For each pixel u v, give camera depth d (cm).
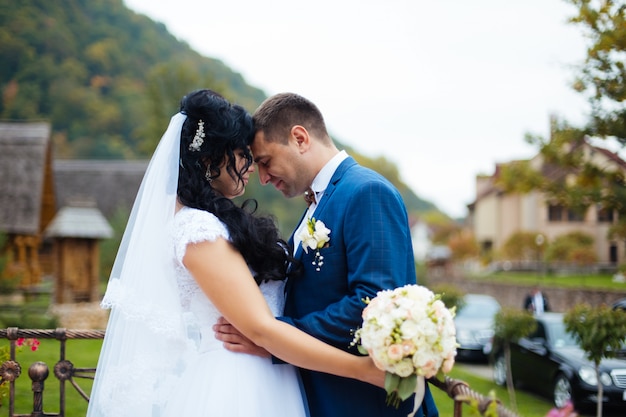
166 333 232
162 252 240
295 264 257
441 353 198
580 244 3584
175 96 3067
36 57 5634
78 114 5594
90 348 761
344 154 271
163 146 249
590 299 1977
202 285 232
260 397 238
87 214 1393
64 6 6244
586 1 794
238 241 236
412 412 229
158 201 244
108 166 3344
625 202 979
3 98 5391
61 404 304
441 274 4059
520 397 984
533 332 1009
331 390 249
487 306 1518
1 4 5628
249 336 229
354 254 236
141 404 231
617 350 803
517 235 3931
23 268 2153
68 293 1352
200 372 240
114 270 252
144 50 6525
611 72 819
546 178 1076
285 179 269
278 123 261
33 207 2286
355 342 215
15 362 307
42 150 2412
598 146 945
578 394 852
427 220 8775
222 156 254
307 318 238
